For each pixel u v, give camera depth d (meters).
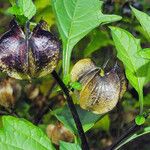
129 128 0.29
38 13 0.46
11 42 0.25
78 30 0.30
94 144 0.51
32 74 0.25
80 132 0.28
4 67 0.25
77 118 0.28
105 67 0.29
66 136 0.38
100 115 0.34
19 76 0.26
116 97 0.29
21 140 0.28
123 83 0.29
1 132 0.27
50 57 0.25
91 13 0.30
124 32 0.30
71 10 0.30
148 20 0.30
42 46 0.25
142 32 0.49
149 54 0.26
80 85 0.27
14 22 0.25
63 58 0.29
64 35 0.30
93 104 0.29
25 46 0.25
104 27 0.45
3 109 0.41
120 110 0.49
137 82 0.30
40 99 0.49
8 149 0.27
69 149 0.28
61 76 0.41
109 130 0.50
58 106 0.47
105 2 0.49
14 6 0.25
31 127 0.28
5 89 0.41
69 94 0.27
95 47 0.45
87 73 0.29
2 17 0.49
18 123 0.28
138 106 0.49
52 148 0.28
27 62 0.25
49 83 0.50
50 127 0.38
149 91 0.53
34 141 0.28
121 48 0.30
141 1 0.52
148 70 0.31
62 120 0.33
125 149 0.51
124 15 0.49
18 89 0.42
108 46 0.46
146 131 0.30
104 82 0.28
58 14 0.30
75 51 0.44
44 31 0.25
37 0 0.47
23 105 0.48
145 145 0.53
